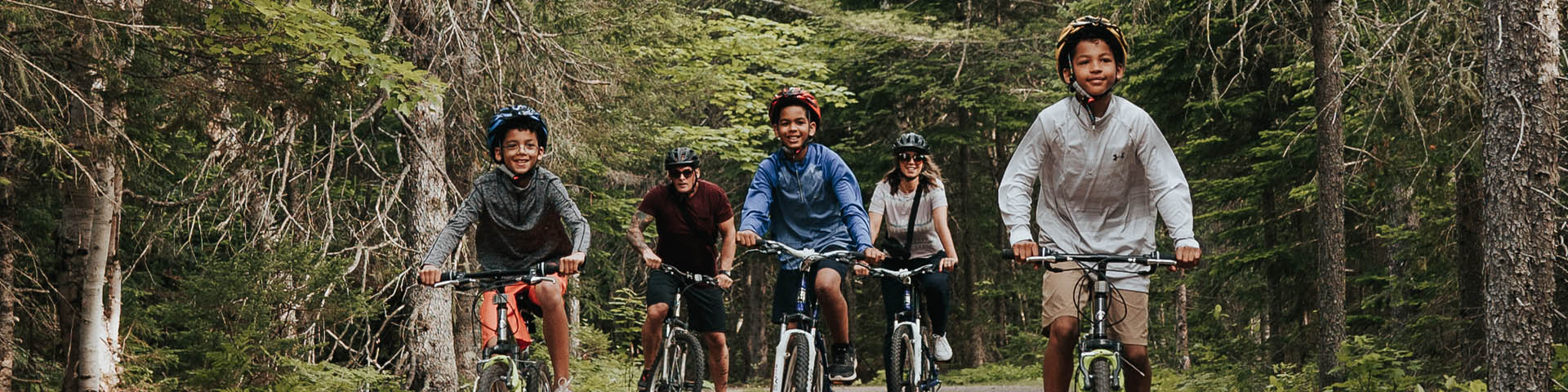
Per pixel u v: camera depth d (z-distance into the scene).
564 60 11.37
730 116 18.88
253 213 10.44
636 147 15.36
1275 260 14.82
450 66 10.37
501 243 5.78
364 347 11.11
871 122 24.95
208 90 7.70
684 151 6.74
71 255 8.75
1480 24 8.57
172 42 7.23
